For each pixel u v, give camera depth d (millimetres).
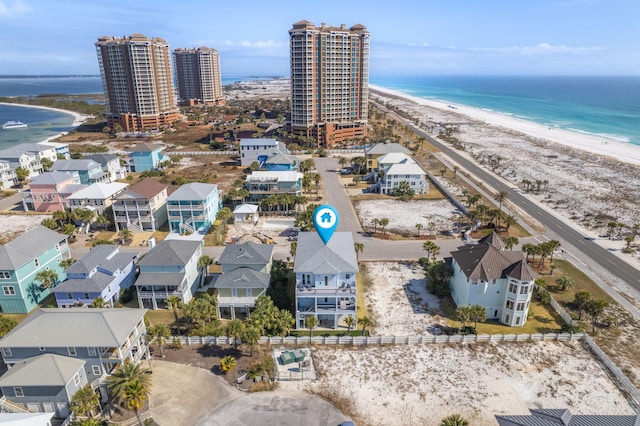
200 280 71312
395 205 110375
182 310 56750
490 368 51562
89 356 45281
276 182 108062
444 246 84938
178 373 50156
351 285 58719
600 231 93188
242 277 61375
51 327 45969
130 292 67312
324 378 49906
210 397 46656
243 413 44531
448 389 48188
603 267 76750
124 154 170250
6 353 45656
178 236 75562
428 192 121125
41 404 43031
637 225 94438
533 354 54000
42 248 66938
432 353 54312
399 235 90500
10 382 42000
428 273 70938
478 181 132000
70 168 115250
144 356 51781
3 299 62438
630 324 60188
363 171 143000
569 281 67312
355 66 186375
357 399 46719
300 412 44781
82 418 43250
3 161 127375
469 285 60344
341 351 54781
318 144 184750
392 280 72438
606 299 66125
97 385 45500
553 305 64312
